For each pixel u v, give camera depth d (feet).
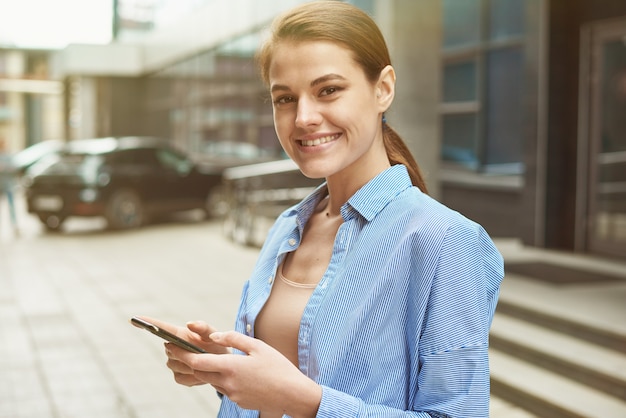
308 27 3.64
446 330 3.44
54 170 42.19
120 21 79.71
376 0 24.66
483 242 3.76
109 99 83.71
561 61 26.68
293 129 3.77
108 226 43.14
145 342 19.43
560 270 22.44
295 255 4.08
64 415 14.05
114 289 26.66
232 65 54.75
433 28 24.68
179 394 15.33
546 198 26.96
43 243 39.11
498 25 32.04
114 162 43.19
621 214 24.72
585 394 13.57
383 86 3.89
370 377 3.53
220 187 48.37
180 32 66.95
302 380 3.27
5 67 112.27
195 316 22.33
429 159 24.77
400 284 3.53
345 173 3.97
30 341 19.48
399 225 3.63
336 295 3.63
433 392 3.45
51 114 129.29
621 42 24.91
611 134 25.30
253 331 4.00
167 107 73.51
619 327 15.10
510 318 17.69
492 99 32.53
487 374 3.51
